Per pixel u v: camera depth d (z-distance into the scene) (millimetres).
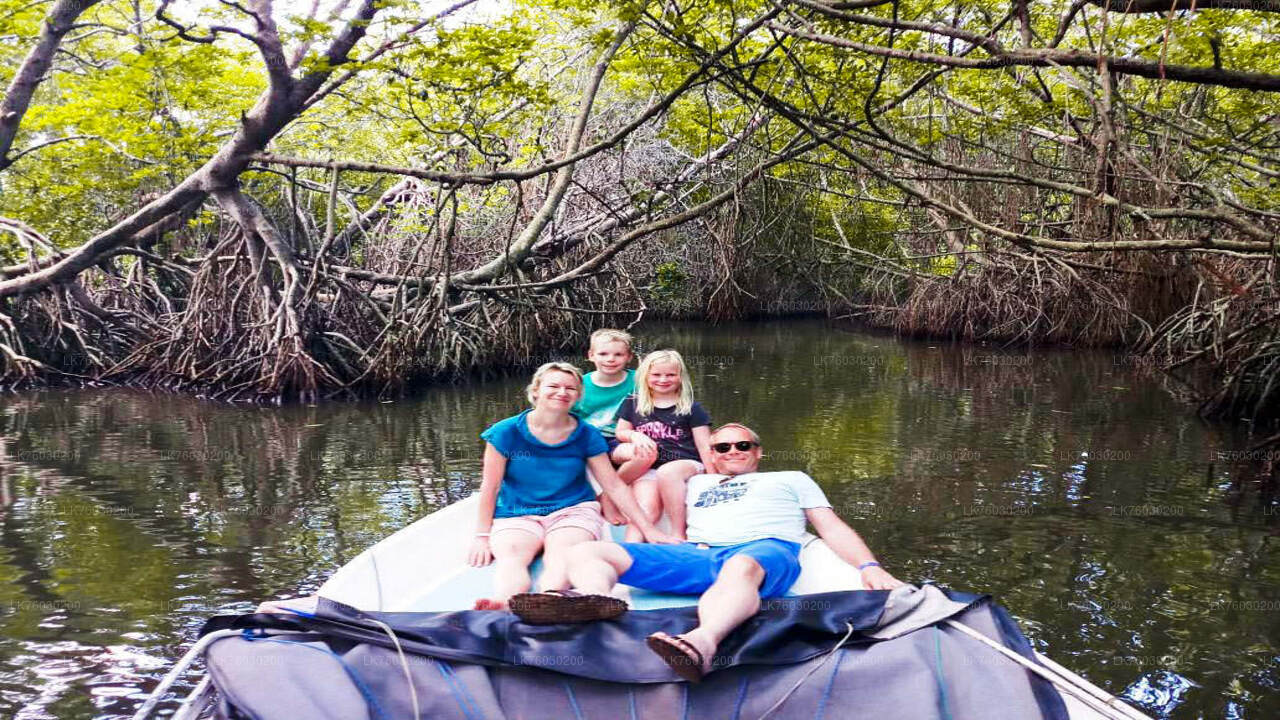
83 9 12438
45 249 13719
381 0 9422
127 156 12992
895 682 3008
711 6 8820
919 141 10633
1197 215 5992
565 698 3012
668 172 18859
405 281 13578
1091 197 6375
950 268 21922
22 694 3686
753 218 22375
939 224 17094
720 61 9164
